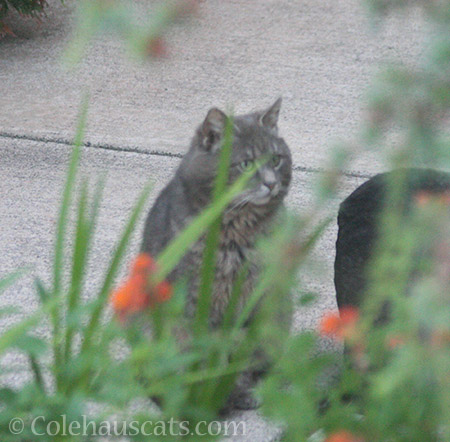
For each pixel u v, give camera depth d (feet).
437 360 11.95
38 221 36.32
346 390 15.97
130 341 16.55
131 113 45.24
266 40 53.36
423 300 10.87
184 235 16.06
